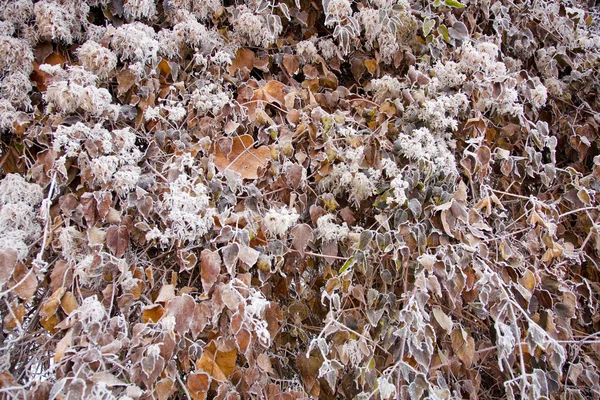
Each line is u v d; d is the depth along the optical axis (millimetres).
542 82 1107
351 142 805
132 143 739
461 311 839
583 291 932
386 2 882
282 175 792
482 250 776
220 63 834
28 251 668
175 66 817
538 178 1006
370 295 753
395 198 755
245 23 853
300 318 786
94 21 870
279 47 904
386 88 869
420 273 729
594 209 930
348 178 777
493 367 870
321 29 967
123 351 652
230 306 646
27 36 773
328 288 735
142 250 747
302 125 801
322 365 699
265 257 718
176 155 755
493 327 816
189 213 672
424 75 859
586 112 1093
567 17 1101
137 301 696
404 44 941
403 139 796
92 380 574
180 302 644
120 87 778
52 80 740
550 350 776
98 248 678
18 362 676
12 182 689
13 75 739
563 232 970
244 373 699
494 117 934
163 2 863
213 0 869
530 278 806
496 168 966
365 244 738
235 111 819
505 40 1063
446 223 756
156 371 606
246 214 719
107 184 703
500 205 826
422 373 693
